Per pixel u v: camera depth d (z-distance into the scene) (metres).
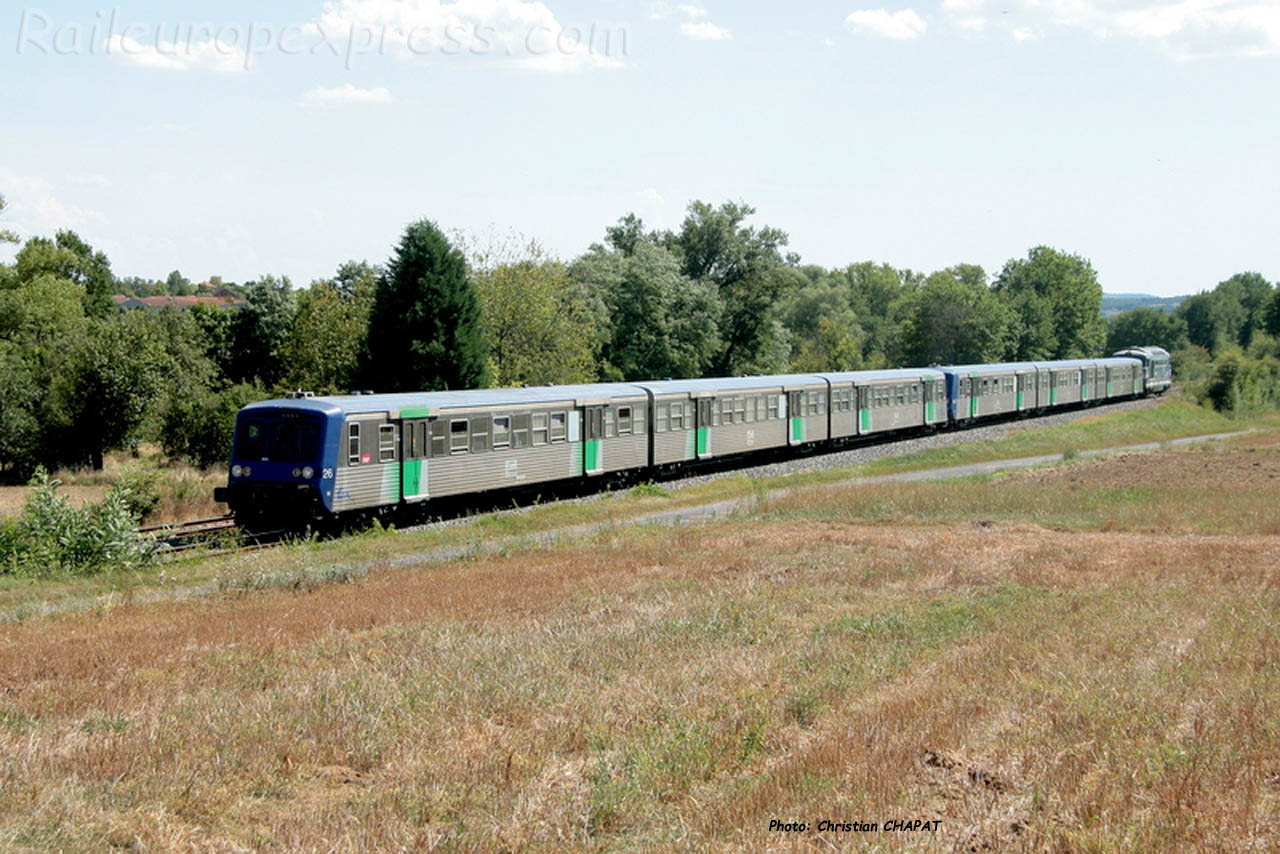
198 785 8.84
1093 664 11.84
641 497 32.94
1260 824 7.32
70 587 19.84
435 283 42.94
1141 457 43.59
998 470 40.41
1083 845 6.99
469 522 27.98
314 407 25.52
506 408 30.44
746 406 40.62
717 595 17.22
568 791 8.54
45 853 7.44
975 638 13.66
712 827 7.62
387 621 16.00
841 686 11.27
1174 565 19.75
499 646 13.55
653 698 11.09
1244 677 11.16
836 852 7.06
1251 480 34.69
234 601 18.45
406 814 8.16
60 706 11.36
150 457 45.09
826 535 24.86
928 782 8.39
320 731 10.23
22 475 44.28
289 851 7.45
